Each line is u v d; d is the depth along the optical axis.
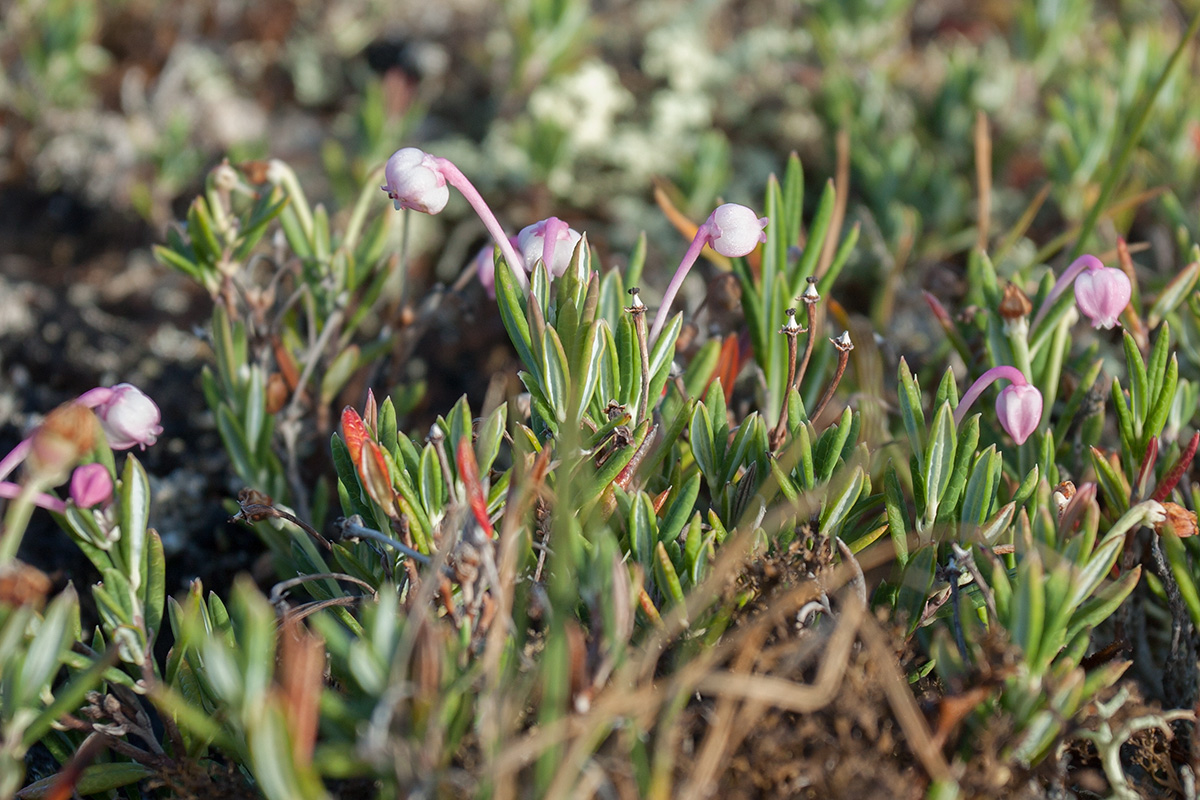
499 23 0.58
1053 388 0.32
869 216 0.41
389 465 0.29
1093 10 0.60
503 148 0.49
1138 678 0.32
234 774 0.29
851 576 0.29
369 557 0.30
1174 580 0.30
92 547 0.28
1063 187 0.41
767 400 0.33
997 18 0.60
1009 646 0.27
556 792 0.26
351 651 0.26
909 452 0.32
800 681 0.28
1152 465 0.30
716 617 0.28
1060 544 0.29
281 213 0.34
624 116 0.55
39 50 0.48
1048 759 0.28
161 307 0.43
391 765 0.26
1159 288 0.36
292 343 0.34
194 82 0.53
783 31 0.58
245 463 0.33
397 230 0.45
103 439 0.28
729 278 0.32
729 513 0.30
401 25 0.58
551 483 0.29
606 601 0.27
